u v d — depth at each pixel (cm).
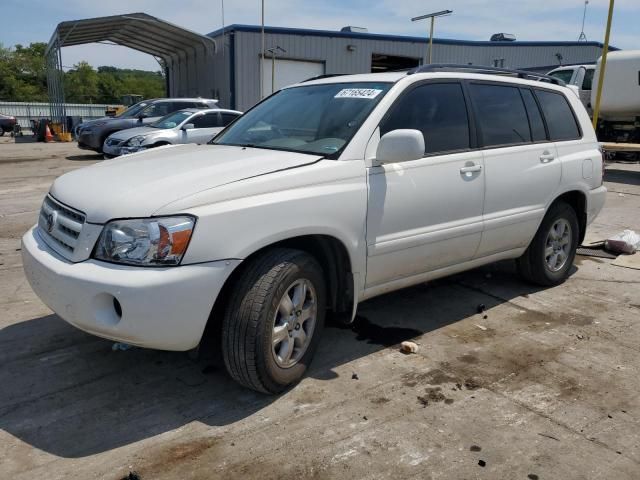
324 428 306
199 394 339
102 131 1681
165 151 415
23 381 351
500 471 274
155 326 284
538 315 472
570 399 339
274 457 282
